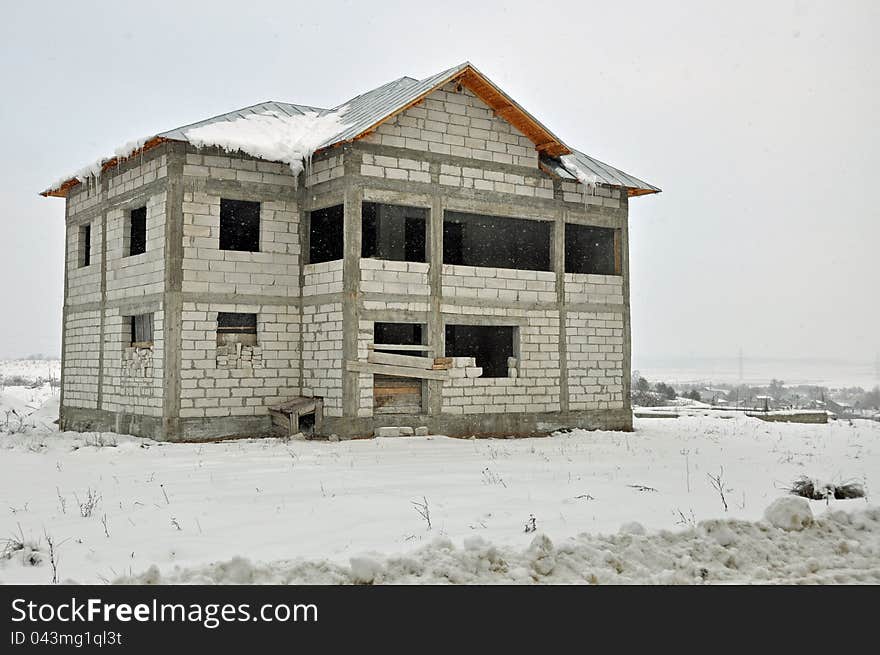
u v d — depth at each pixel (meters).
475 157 23.00
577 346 24.66
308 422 22.00
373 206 24.16
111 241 23.77
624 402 25.47
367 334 21.11
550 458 17.48
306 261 22.45
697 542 9.16
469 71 22.31
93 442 19.98
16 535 9.88
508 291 23.45
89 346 24.88
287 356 22.06
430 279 22.16
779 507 10.00
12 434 22.48
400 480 13.87
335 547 9.17
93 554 8.95
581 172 24.70
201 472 14.80
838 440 23.50
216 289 21.11
